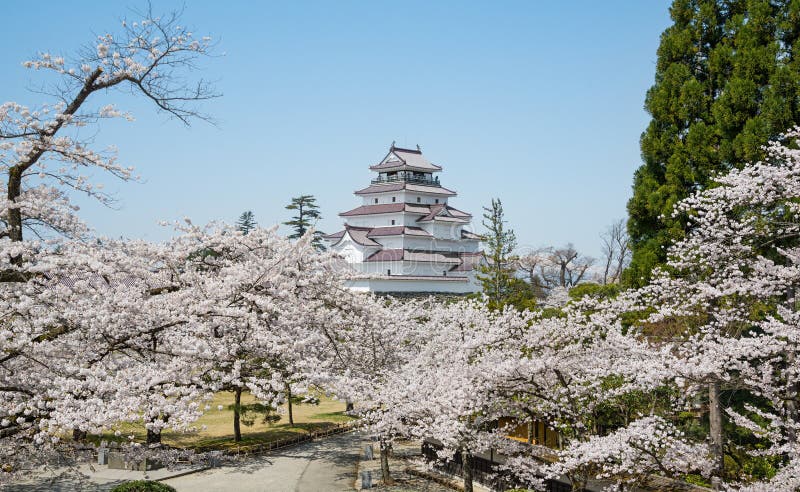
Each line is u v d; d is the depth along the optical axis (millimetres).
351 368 15766
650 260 21703
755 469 16250
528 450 17719
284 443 28844
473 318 19703
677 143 22594
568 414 14609
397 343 19578
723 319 15062
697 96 22641
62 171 10562
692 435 19031
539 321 16125
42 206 10055
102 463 24250
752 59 20891
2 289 9172
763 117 19641
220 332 10164
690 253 15664
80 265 9188
